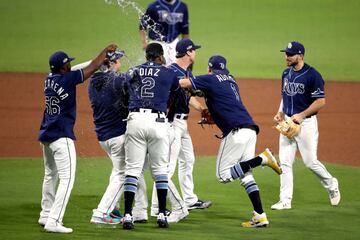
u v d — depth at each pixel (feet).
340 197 135.03
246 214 123.44
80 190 137.80
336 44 320.29
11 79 250.57
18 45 311.06
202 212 124.98
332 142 180.24
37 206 125.08
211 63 119.96
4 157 163.73
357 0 411.54
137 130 109.29
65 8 392.06
